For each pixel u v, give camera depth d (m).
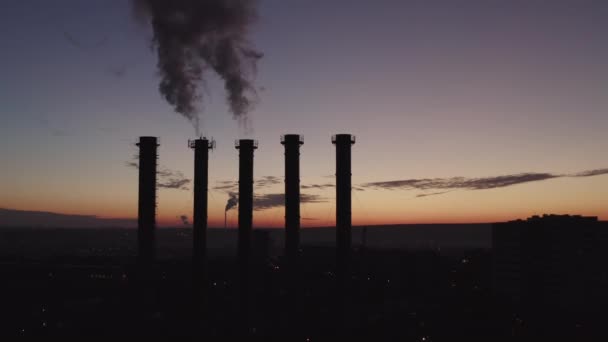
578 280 118.12
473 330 96.31
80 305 107.19
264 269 135.62
